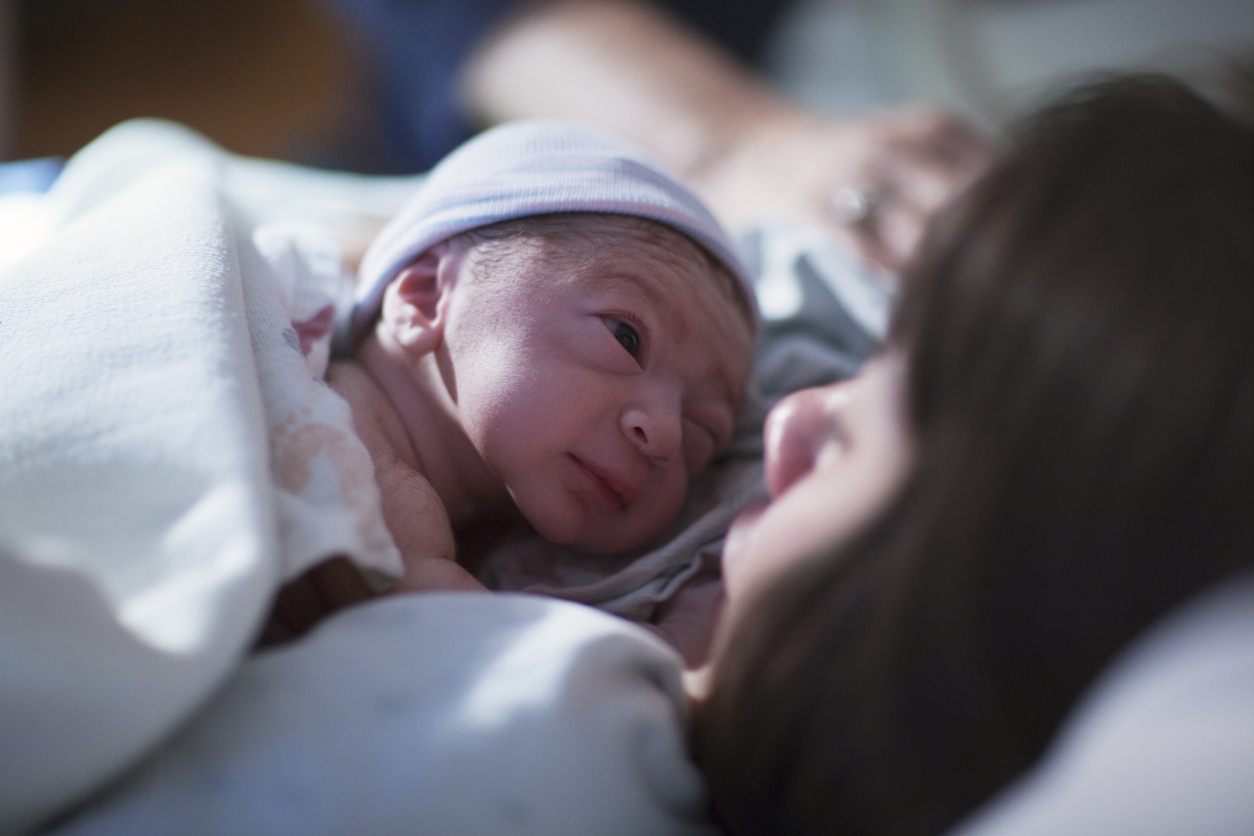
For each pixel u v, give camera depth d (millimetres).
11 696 371
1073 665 350
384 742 408
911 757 368
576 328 678
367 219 1068
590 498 680
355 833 391
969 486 366
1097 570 348
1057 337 365
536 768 402
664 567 664
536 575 706
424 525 599
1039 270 377
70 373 487
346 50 2150
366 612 471
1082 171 395
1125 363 354
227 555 422
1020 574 357
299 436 520
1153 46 1467
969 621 360
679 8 1754
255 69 2879
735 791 440
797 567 409
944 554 366
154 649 388
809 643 398
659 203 734
